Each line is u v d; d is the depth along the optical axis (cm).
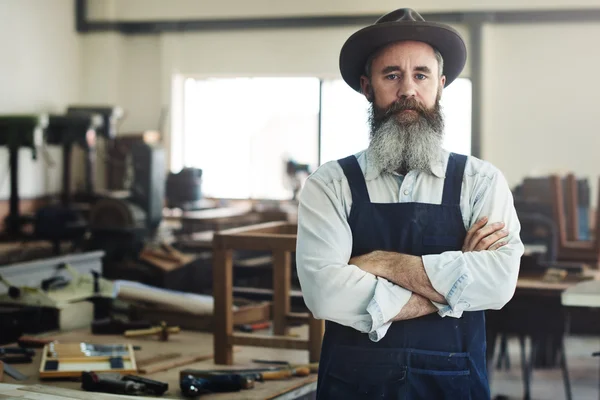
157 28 1152
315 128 1203
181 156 1184
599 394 568
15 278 469
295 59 1126
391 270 203
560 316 409
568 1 1041
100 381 264
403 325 205
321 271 204
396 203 210
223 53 1145
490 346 424
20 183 1005
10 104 999
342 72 235
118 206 694
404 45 214
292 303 372
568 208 645
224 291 304
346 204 212
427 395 203
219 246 303
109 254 685
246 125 1174
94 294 390
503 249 205
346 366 207
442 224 209
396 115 212
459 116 1077
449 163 215
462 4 1063
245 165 1178
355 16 1100
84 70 1155
